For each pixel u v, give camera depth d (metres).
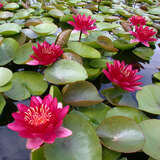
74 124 0.40
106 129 0.41
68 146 0.36
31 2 1.53
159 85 0.60
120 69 0.53
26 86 0.54
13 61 0.64
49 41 0.86
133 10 1.64
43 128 0.33
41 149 0.35
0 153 0.38
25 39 0.78
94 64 0.69
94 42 0.74
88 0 1.85
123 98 0.53
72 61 0.60
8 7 1.22
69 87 0.50
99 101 0.45
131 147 0.37
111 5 1.67
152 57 0.89
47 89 0.57
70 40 0.84
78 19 0.73
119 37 1.04
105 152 0.38
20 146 0.39
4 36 0.83
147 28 0.79
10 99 0.52
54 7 1.30
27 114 0.35
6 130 0.43
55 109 0.37
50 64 0.59
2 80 0.50
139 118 0.47
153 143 0.40
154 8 1.74
